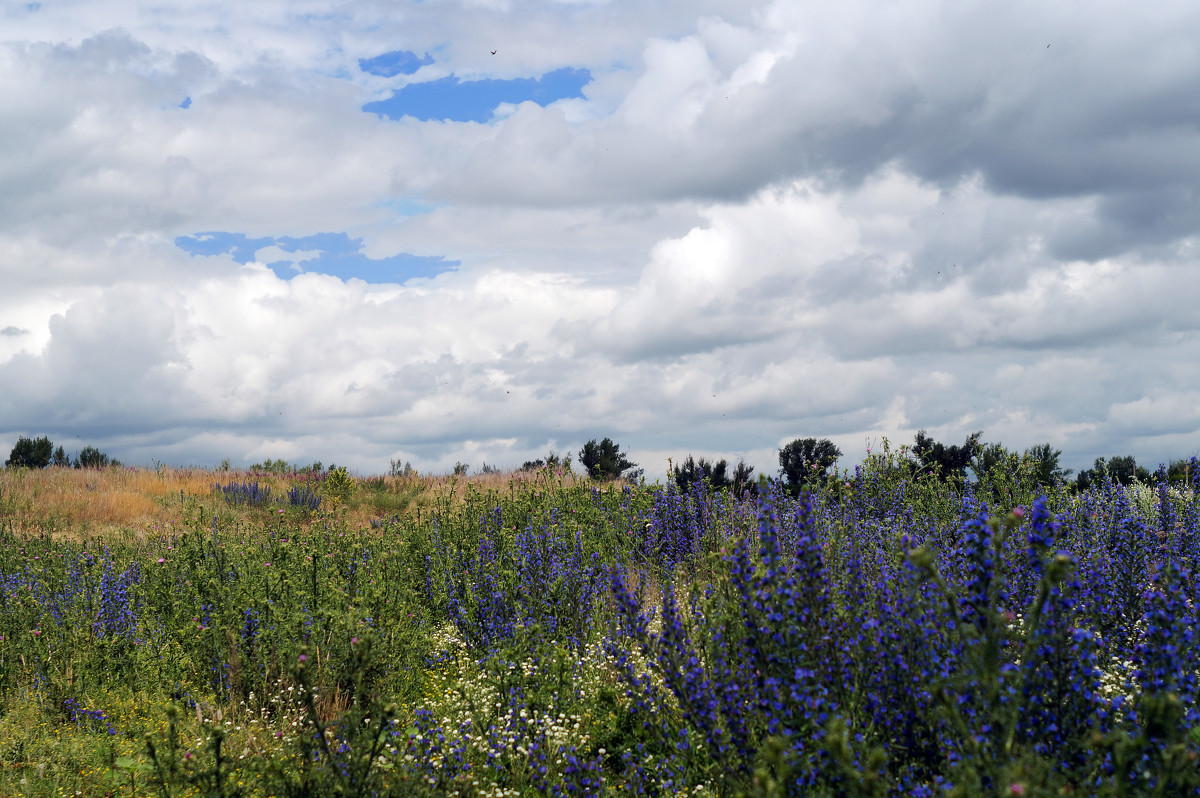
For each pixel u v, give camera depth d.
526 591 7.96
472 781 4.53
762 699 3.82
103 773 5.17
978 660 3.15
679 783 4.35
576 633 7.40
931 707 3.53
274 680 6.36
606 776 4.77
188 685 6.55
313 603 7.21
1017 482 10.27
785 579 4.09
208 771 4.11
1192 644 3.71
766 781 2.94
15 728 5.85
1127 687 4.64
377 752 4.16
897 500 9.89
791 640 3.84
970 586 3.54
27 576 9.70
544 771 4.52
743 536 4.47
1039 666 3.45
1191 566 6.32
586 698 5.74
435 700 6.12
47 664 6.77
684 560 9.73
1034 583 4.81
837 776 3.12
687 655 4.27
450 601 8.25
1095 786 3.07
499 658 5.78
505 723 5.12
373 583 8.02
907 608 3.87
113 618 7.90
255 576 8.26
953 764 3.07
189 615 7.76
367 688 5.70
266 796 4.29
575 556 9.09
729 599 4.47
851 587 4.65
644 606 7.38
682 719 4.88
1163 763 2.71
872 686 3.83
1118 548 6.75
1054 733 3.34
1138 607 5.66
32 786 4.96
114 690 6.65
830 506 9.20
